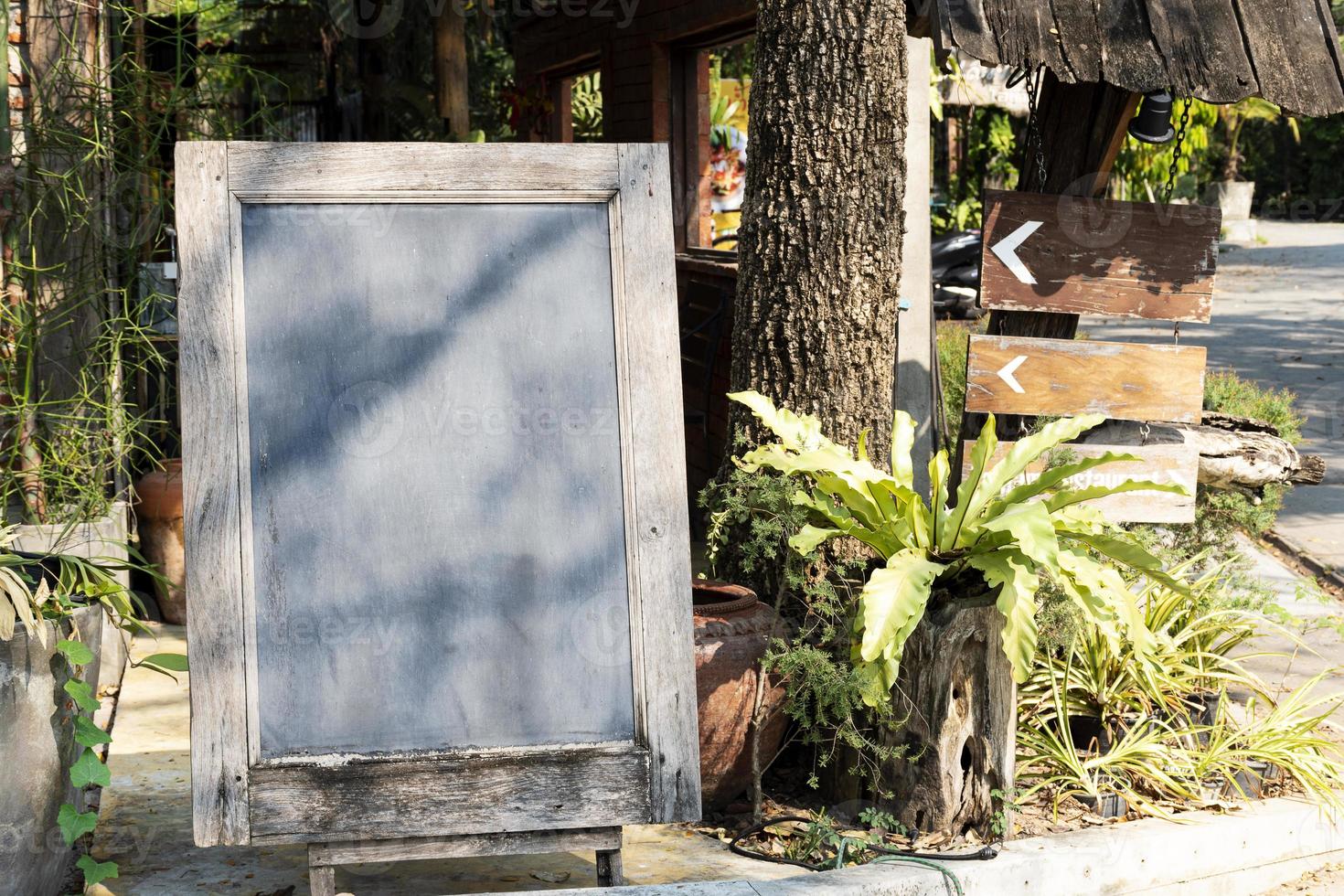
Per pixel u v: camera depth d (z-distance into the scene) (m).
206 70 6.62
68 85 5.39
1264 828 4.27
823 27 4.34
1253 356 15.55
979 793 4.00
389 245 3.35
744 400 4.29
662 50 9.41
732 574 4.69
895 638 3.70
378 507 3.31
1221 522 5.62
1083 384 5.10
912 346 5.64
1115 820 4.23
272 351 3.28
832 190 4.41
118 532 5.52
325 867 3.25
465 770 3.29
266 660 3.24
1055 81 5.28
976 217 22.48
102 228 5.57
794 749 4.57
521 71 13.29
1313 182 36.47
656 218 3.45
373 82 11.61
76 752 3.52
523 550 3.37
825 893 3.46
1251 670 6.09
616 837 3.38
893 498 4.05
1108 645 4.64
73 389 5.41
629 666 3.40
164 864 3.71
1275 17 4.88
